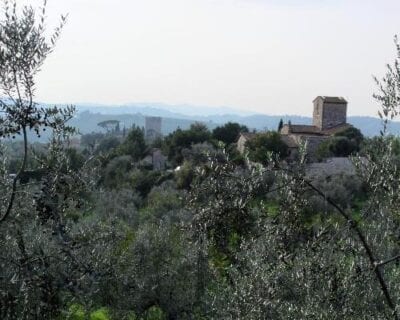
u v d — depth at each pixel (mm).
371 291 7863
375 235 7695
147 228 22250
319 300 7789
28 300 7293
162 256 20625
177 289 19828
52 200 7691
